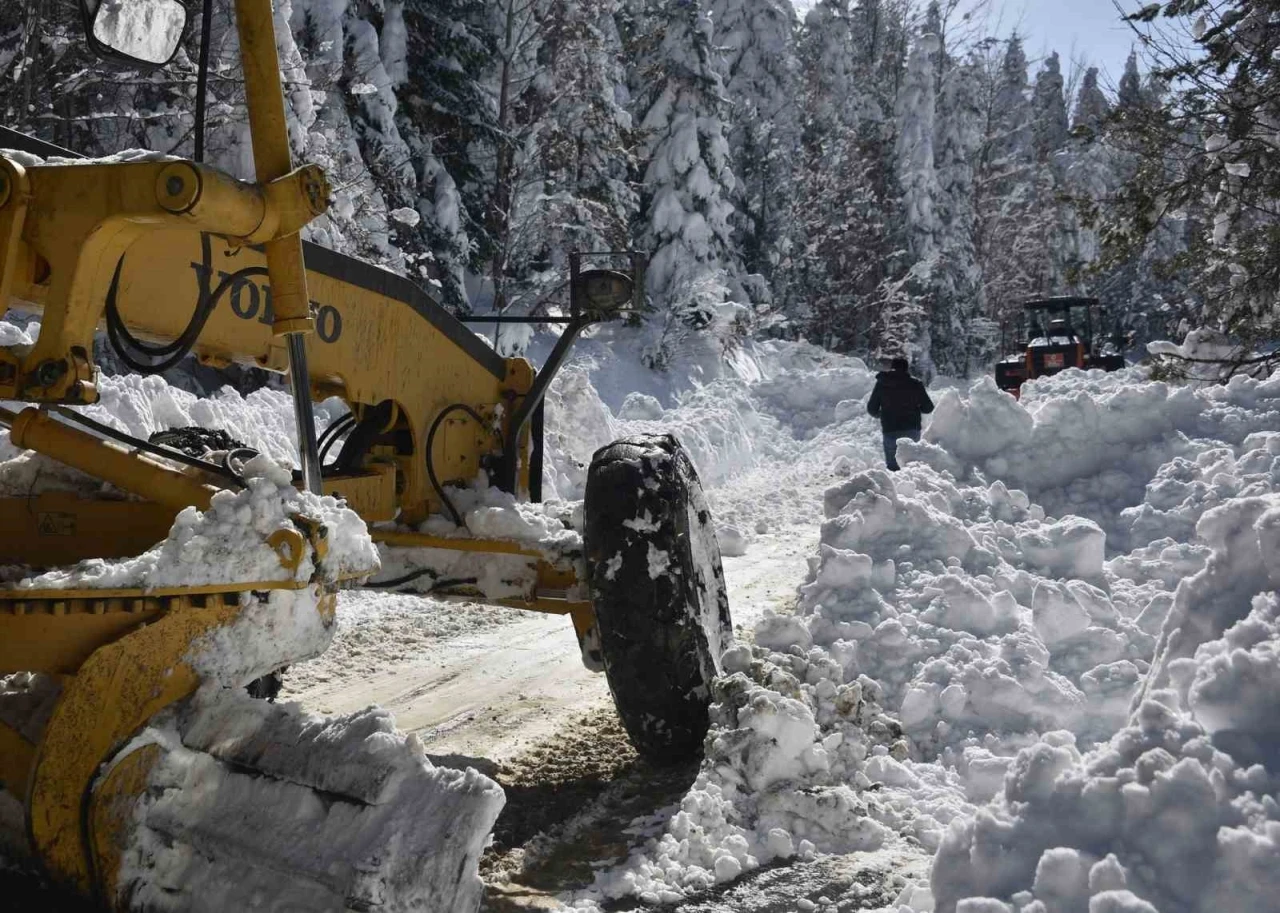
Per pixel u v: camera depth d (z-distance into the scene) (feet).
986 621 17.89
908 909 9.80
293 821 8.65
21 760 9.68
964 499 24.91
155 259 11.84
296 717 9.30
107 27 10.03
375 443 16.47
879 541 20.27
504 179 77.92
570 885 11.44
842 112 138.82
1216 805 8.47
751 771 12.73
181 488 11.14
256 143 10.04
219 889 8.59
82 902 9.26
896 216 134.92
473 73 76.38
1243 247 46.98
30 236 9.89
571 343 17.62
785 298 121.49
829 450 62.75
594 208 81.20
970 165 152.35
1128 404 28.17
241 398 32.81
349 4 62.49
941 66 149.18
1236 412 28.04
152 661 9.46
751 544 35.22
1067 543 20.84
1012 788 9.44
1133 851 8.45
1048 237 167.02
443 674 19.61
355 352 15.11
